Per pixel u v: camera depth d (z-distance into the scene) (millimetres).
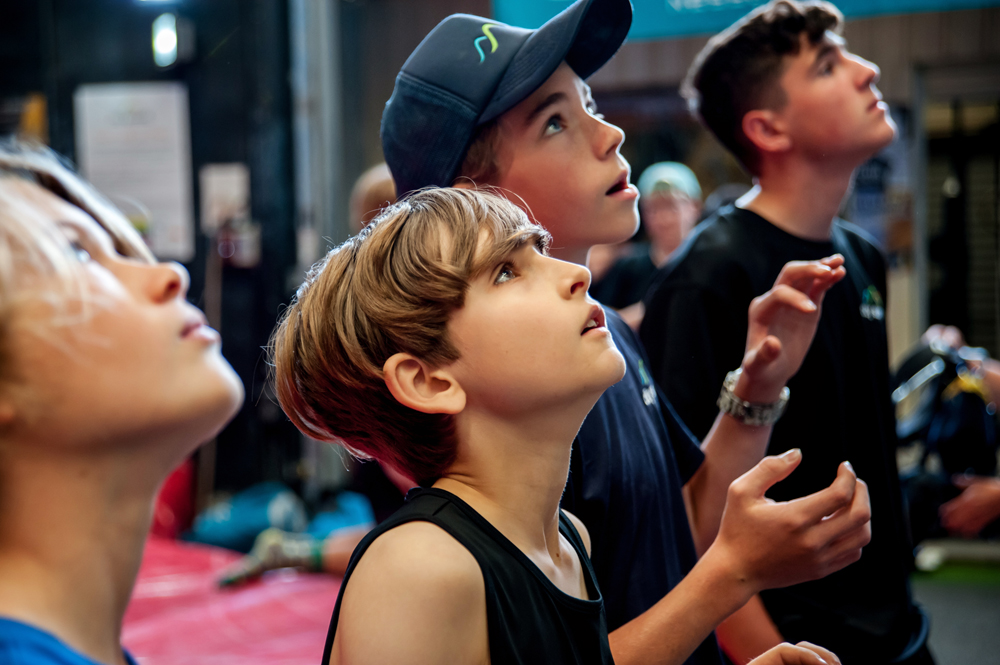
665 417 1045
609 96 3570
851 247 1416
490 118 916
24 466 421
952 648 2758
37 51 3428
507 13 2236
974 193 3834
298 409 737
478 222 668
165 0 3301
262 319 3385
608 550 843
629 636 735
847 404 1288
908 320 3496
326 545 2150
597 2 963
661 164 3645
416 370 655
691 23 2438
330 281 700
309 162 3381
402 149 983
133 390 427
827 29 1270
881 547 1276
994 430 1937
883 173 3436
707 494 1029
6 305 396
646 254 3363
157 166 3391
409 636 580
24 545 425
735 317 1226
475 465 670
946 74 3398
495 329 635
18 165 479
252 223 3367
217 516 2984
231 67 3330
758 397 989
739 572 734
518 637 624
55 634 413
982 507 1594
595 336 657
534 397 640
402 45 3352
